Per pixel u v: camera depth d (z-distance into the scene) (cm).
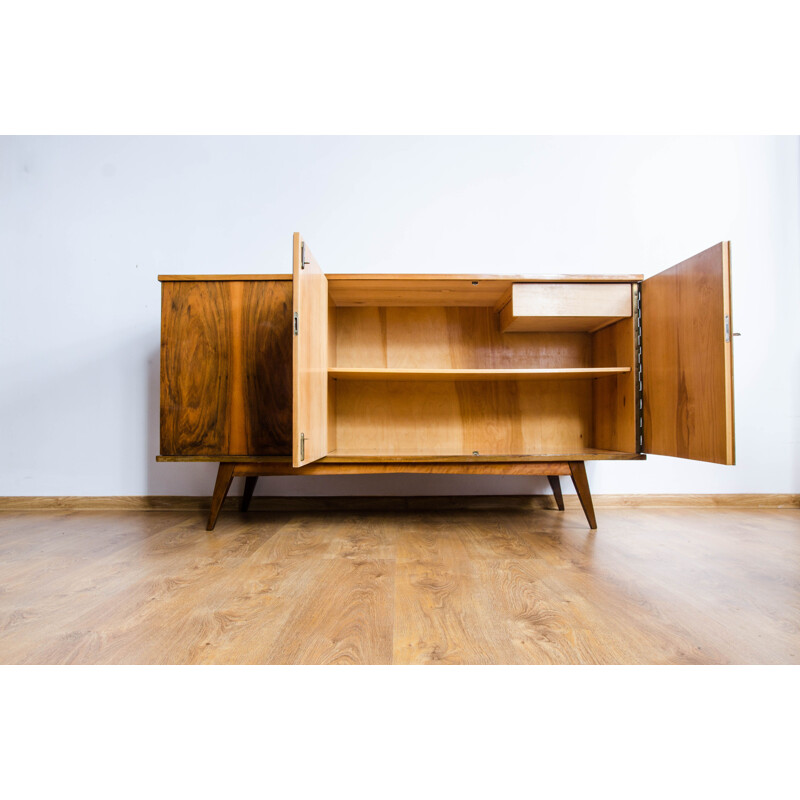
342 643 81
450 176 211
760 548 140
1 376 207
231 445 160
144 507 204
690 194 210
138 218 209
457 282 165
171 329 161
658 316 156
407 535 156
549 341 198
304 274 128
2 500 205
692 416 140
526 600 99
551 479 196
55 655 77
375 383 196
